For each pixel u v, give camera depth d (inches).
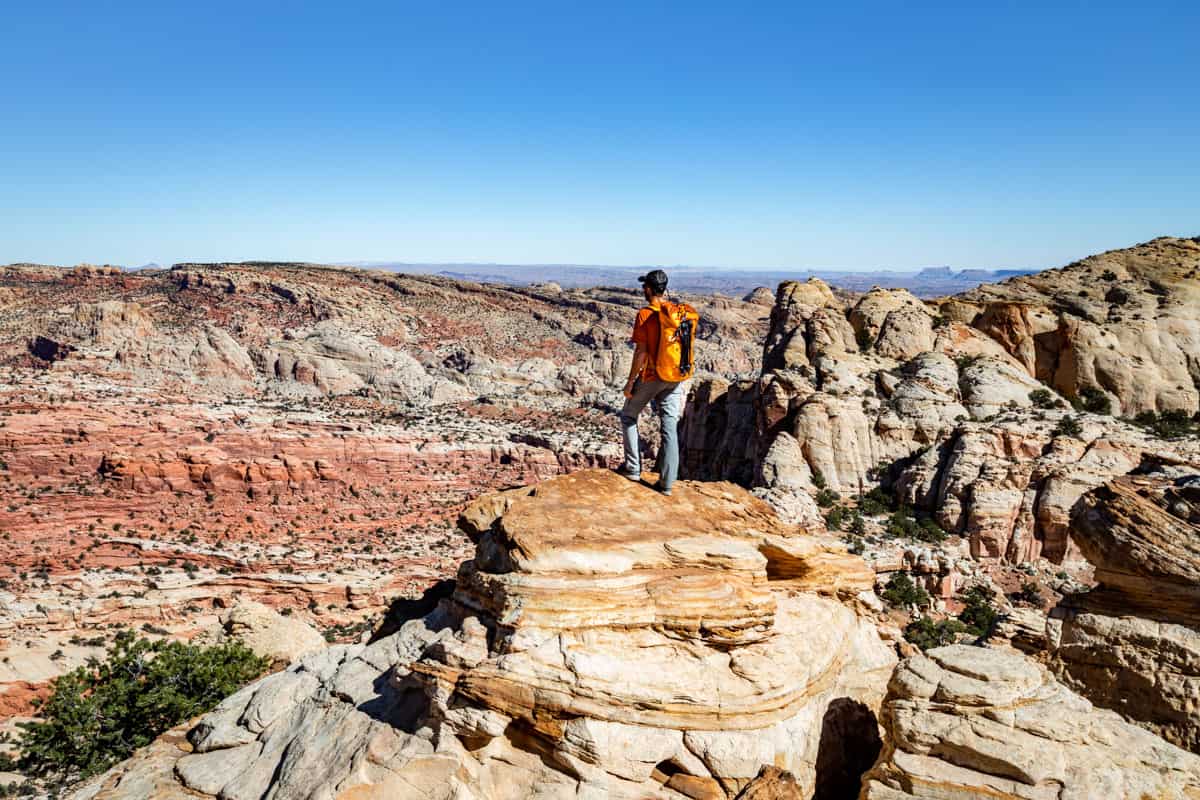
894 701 443.2
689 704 429.1
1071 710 423.5
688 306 542.6
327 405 6072.8
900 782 414.0
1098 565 703.1
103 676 1258.0
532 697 421.4
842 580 584.1
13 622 2625.5
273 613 1482.5
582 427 5821.9
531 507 517.7
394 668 507.8
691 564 474.6
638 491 566.9
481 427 5556.1
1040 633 976.9
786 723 462.9
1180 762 400.5
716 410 3762.3
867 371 3125.0
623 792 416.5
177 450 3956.7
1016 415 2758.4
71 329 6441.9
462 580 505.0
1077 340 3277.6
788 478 2748.5
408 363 7460.6
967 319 3533.5
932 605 2133.4
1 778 1306.6
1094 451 2497.5
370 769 449.7
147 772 544.4
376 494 4475.9
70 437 3941.9
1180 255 4163.4
